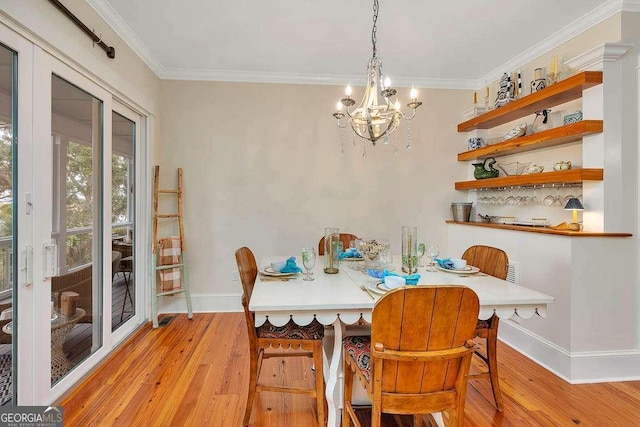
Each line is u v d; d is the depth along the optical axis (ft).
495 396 6.04
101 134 7.73
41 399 5.67
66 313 6.49
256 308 4.68
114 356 8.00
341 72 11.20
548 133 8.11
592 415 5.94
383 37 8.90
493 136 11.57
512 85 9.88
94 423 5.56
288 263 6.79
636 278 7.27
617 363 7.21
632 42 7.27
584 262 7.14
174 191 10.75
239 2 7.37
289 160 11.51
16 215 5.23
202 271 11.27
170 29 8.47
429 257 7.45
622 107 7.22
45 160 5.78
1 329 5.07
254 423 5.66
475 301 3.83
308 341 5.54
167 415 5.80
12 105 5.18
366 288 5.60
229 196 11.32
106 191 7.86
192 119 11.14
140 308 10.11
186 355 8.08
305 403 6.25
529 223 9.43
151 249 10.27
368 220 11.84
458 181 12.19
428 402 4.03
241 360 7.84
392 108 6.45
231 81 11.27
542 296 5.16
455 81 11.94
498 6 7.50
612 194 7.24
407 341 3.83
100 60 7.47
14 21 5.01
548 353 7.64
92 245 7.38
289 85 11.48
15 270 5.22
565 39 8.57
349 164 11.74
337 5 7.47
